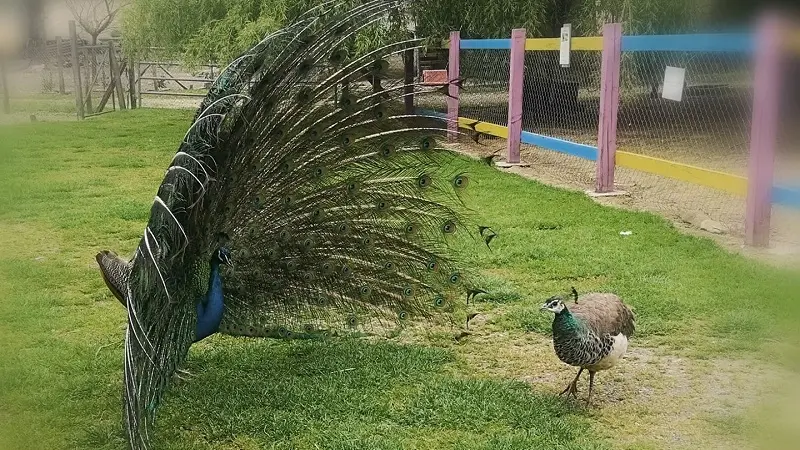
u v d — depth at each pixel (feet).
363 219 17.17
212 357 18.26
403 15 25.70
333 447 14.32
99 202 35.24
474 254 25.31
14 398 16.40
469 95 58.85
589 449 14.06
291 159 16.53
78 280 24.27
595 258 25.05
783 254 25.38
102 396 16.52
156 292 13.48
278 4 51.39
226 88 15.76
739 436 14.70
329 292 17.34
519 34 42.06
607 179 34.94
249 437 14.84
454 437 14.71
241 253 16.47
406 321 18.62
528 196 34.53
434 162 17.44
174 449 14.39
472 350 18.70
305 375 17.39
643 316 20.27
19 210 33.63
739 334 19.16
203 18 60.95
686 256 25.08
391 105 17.06
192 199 14.58
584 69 54.13
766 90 25.12
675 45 29.96
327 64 16.58
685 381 16.97
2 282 24.02
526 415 15.39
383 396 16.33
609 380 17.08
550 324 19.88
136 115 73.00
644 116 55.36
